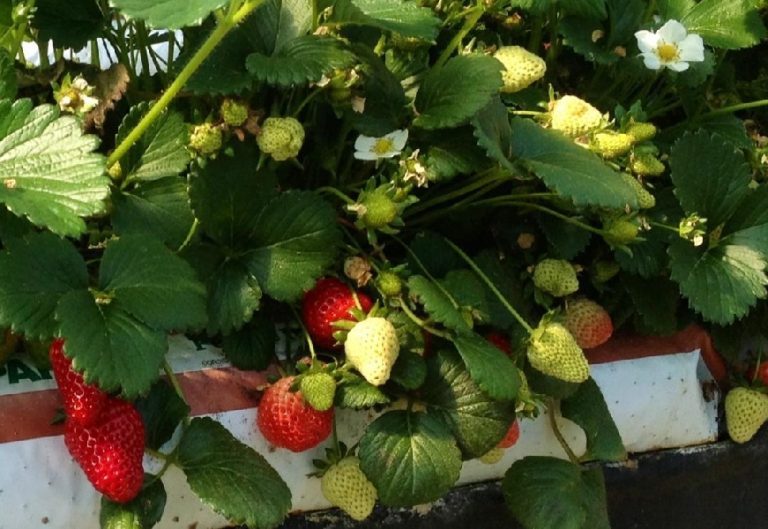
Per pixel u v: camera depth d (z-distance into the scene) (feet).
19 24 1.53
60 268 1.36
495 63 1.62
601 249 1.87
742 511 2.12
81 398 1.41
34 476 1.54
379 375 1.50
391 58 1.76
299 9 1.61
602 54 1.88
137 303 1.38
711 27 1.99
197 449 1.55
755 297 1.78
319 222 1.60
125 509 1.49
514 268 1.82
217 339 1.69
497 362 1.58
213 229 1.57
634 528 2.01
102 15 1.69
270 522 1.51
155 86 1.81
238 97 1.54
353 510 1.66
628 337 1.98
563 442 1.86
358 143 1.64
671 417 1.99
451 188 1.79
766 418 2.07
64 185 1.33
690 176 1.78
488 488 1.87
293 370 1.67
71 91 1.51
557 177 1.55
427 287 1.59
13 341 1.55
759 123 2.25
